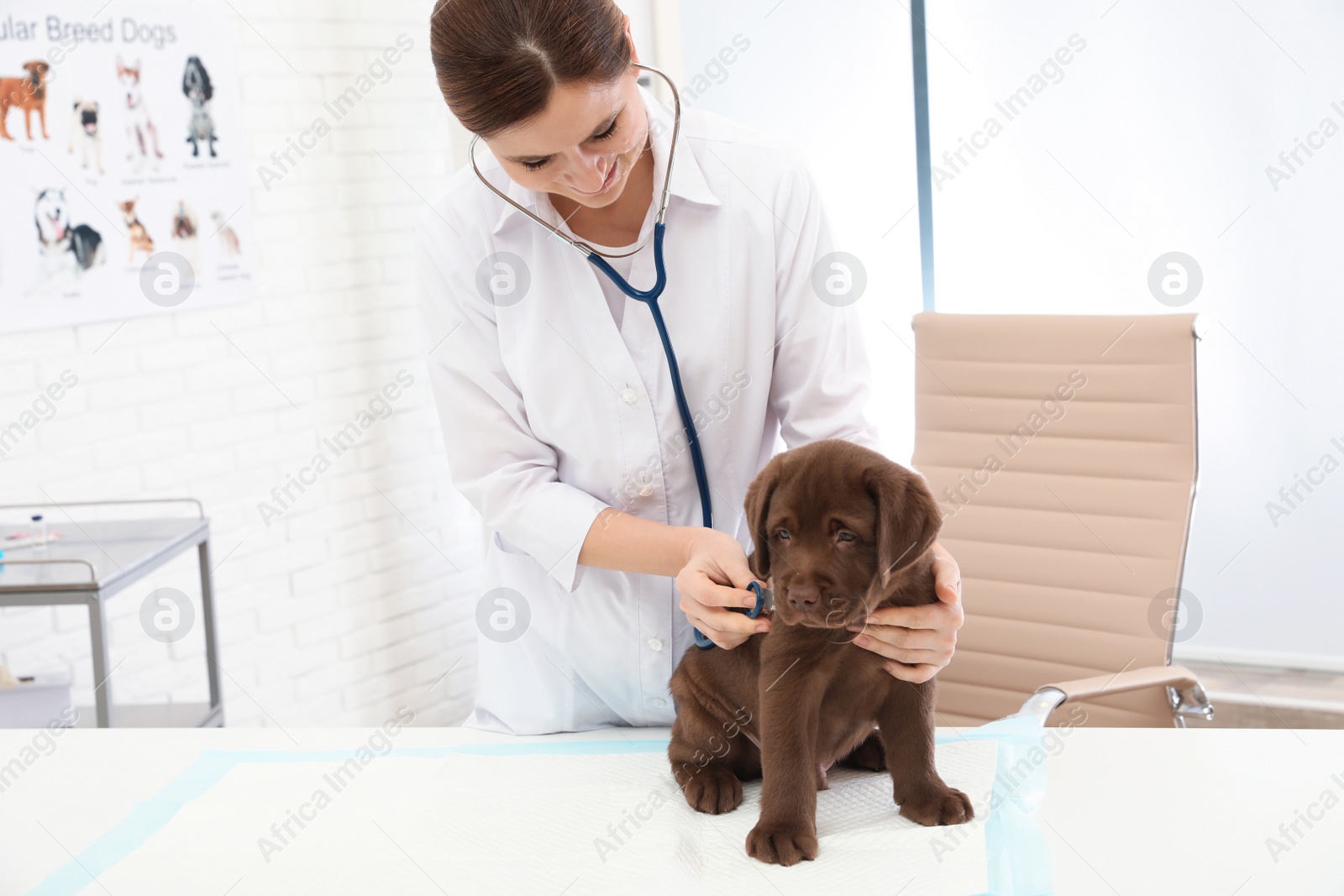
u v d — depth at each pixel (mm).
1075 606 1778
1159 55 2992
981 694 1868
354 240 3111
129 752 1385
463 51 985
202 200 2770
